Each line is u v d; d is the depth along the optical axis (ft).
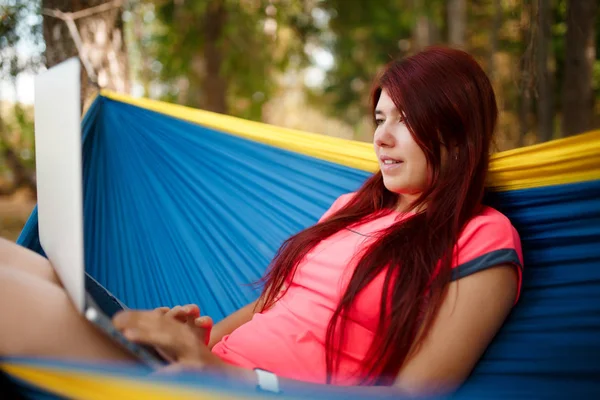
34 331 3.57
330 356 4.32
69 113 3.63
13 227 16.58
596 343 4.18
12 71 10.03
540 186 4.56
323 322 4.44
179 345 3.69
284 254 5.08
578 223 4.40
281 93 26.96
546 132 10.94
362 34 25.07
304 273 4.79
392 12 21.61
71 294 3.56
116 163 7.13
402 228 4.39
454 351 3.85
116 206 6.98
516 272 4.08
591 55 11.64
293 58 21.20
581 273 4.36
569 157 4.38
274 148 6.73
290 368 4.40
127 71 10.52
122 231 6.93
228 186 7.04
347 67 26.53
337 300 4.44
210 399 3.21
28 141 12.82
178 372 3.52
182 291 6.82
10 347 3.53
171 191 7.15
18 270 3.84
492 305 3.93
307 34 20.77
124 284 6.77
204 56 19.66
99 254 6.77
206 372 3.56
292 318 4.57
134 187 7.10
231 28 17.28
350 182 6.39
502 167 4.74
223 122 6.95
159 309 4.49
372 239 4.53
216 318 6.55
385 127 4.64
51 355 3.59
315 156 6.49
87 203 6.84
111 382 3.25
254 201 6.91
